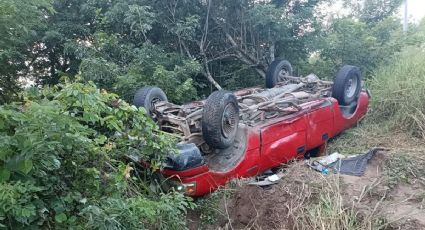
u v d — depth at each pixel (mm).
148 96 5504
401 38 9906
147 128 3832
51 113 2715
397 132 6723
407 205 4277
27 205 2564
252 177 5117
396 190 4602
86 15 8414
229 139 4938
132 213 3113
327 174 4926
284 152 5547
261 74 9570
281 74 8328
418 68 7523
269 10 8383
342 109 7082
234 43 9109
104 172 3412
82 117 3188
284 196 4469
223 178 4801
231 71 9656
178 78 7566
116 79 7043
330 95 7258
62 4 8367
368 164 5211
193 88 7645
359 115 7375
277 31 8758
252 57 9328
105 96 3523
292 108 5797
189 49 9062
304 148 5941
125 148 3854
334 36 9570
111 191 3271
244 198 4527
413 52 9188
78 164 3119
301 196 4410
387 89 7402
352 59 9508
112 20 7879
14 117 2629
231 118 4961
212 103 4762
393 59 9203
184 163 4359
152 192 4305
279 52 9617
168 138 4094
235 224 4363
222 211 4504
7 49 5930
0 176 2578
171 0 8352
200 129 5109
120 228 3000
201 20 8891
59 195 2945
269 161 5352
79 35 8398
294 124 5734
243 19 8883
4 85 6383
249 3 8961
